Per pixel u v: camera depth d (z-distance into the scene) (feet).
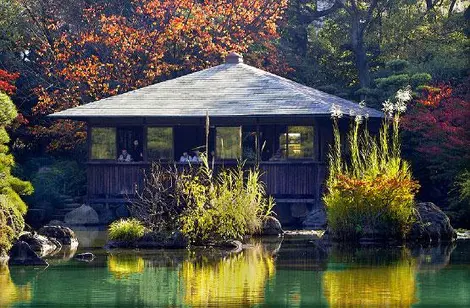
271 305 82.89
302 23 265.54
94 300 86.22
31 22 219.61
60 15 220.84
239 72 185.68
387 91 201.26
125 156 179.32
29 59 223.30
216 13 221.66
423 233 132.26
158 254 121.19
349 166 176.76
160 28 217.56
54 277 100.37
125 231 130.72
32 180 184.24
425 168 179.52
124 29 212.02
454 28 241.76
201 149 179.52
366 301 84.28
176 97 178.50
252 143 182.19
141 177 178.09
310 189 172.14
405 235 131.23
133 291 90.84
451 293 87.92
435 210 135.95
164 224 132.98
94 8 220.23
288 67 240.73
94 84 207.92
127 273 103.09
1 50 216.74
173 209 134.31
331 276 98.63
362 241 130.72
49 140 214.48
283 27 258.57
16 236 122.83
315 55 259.60
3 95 128.88
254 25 231.50
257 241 135.85
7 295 89.20
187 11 221.66
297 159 173.27
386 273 100.48
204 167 164.76
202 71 188.24
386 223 130.52
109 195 178.70
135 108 175.52
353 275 99.45
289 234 146.41
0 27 217.36
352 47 249.14
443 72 208.03
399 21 248.93
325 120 174.09
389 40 251.19
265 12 232.94
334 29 261.85
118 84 213.05
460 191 157.89
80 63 207.31
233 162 175.63
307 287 91.71
